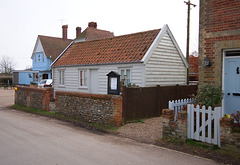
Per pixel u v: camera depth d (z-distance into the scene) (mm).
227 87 7734
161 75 14164
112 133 8672
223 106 7750
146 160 5723
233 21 7414
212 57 7910
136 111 10258
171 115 7234
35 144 7020
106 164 5438
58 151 6363
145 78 12898
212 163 5520
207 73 8047
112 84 9852
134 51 13984
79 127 9797
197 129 6688
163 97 11781
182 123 6867
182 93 13094
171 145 6887
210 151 6160
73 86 17766
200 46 8234
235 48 7484
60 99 12211
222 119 6023
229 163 5477
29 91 15312
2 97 24547
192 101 8461
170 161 5656
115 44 16125
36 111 13969
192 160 5719
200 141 6695
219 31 7738
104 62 14859
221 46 7668
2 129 9117
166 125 7273
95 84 16016
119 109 9258
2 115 13062
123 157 5934
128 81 13898
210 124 6441
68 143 7199
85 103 10570
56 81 19531
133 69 13414
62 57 19531
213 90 7469
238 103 7492
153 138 7711
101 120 9750
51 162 5527
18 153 6172
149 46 13539
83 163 5480
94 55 16516
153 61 13531
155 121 10273
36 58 39562
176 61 15461
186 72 16391
